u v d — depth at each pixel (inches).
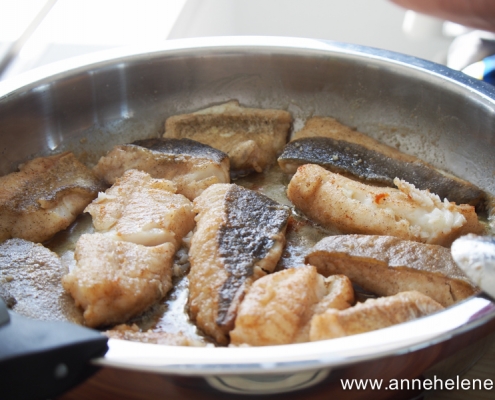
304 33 28.6
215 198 15.3
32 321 11.3
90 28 23.4
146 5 25.1
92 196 16.6
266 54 18.2
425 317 11.6
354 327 12.3
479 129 16.3
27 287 14.1
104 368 11.1
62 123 17.5
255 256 14.2
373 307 12.5
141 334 13.0
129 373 11.1
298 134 18.0
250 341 12.7
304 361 10.9
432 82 16.8
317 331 12.3
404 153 17.7
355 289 14.6
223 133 18.3
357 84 18.0
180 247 15.6
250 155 17.4
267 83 18.7
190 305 13.9
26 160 17.0
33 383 11.0
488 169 16.3
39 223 15.7
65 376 11.1
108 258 14.0
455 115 16.7
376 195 15.4
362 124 18.3
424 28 27.0
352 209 15.4
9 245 15.0
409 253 14.1
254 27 28.8
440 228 15.0
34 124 17.0
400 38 27.8
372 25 27.6
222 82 18.7
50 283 14.3
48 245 15.8
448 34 26.8
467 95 16.2
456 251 12.2
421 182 16.5
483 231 15.4
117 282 13.6
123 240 14.8
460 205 15.3
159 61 18.0
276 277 13.3
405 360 11.6
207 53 18.2
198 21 25.7
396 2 17.8
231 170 17.8
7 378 10.8
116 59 17.7
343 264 14.3
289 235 16.0
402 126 17.7
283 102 18.9
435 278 13.7
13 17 22.6
